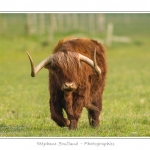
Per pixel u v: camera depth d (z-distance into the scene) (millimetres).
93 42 51250
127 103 71188
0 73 139250
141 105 69562
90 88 48719
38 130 48656
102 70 50938
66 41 48375
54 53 46438
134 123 52625
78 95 46188
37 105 69312
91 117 50969
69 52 44719
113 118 55094
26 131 48188
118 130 48750
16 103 71875
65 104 46344
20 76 128625
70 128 46469
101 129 48719
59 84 44969
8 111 64062
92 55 49156
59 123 47281
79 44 48125
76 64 44125
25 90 92750
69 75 43656
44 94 84250
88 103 48281
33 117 58531
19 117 58531
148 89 91812
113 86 98562
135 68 152250
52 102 47000
